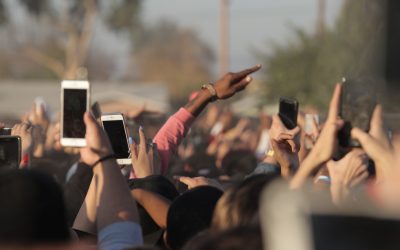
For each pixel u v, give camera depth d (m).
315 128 6.29
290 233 2.90
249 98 48.94
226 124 18.31
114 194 4.29
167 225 4.89
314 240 2.91
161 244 5.41
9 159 5.98
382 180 4.11
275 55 50.72
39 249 3.23
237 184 3.98
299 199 2.95
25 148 7.08
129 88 67.81
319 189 4.18
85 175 7.05
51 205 3.27
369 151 4.13
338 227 2.93
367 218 2.95
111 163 4.34
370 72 4.31
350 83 4.26
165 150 6.53
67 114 5.36
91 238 4.84
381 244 2.93
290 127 6.00
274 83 49.50
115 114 6.18
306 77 48.34
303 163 4.24
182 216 4.82
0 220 3.20
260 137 16.45
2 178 3.26
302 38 50.31
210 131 18.92
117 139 6.19
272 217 2.93
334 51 41.28
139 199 5.38
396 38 4.25
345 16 33.69
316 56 48.56
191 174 10.95
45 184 3.29
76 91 5.35
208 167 12.19
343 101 4.25
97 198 4.32
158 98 67.56
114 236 4.23
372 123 4.20
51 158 10.29
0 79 103.25
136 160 6.24
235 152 12.20
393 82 4.23
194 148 16.09
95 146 4.35
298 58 49.28
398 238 2.93
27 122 7.24
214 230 3.76
